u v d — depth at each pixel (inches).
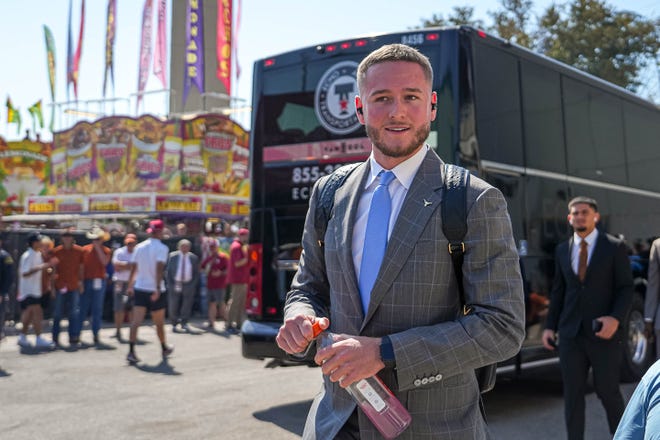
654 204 371.6
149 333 500.7
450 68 238.7
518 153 261.7
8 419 240.1
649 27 1104.2
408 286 75.9
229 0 1312.7
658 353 242.7
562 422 242.4
